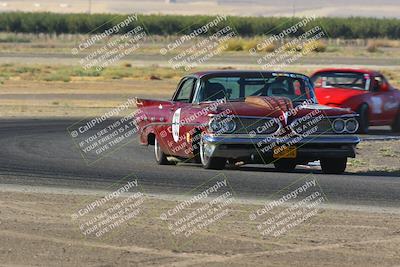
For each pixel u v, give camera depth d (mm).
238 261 25188
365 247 26953
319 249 26672
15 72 153125
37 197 35344
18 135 65250
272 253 26156
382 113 71750
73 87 124938
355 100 69375
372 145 62375
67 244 27078
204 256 25750
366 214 32250
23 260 25031
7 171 43688
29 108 93312
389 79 139875
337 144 42031
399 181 41344
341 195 36469
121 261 25094
